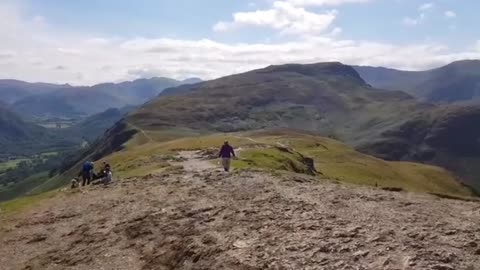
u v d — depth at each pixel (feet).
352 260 62.69
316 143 586.04
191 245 81.87
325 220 81.05
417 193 118.01
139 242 94.84
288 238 74.28
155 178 164.14
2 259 104.47
